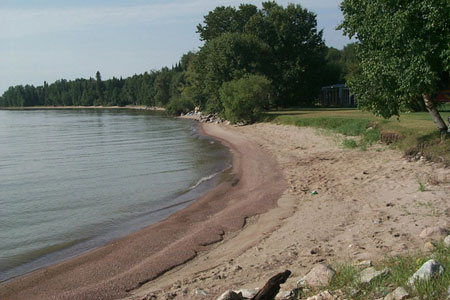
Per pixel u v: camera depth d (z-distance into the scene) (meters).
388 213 10.66
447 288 4.87
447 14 12.71
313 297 5.40
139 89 170.00
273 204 13.95
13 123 78.31
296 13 66.19
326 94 72.44
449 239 7.19
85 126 64.94
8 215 14.86
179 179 20.39
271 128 40.44
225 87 50.91
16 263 10.37
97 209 15.41
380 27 14.21
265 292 4.93
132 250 10.73
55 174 23.20
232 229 11.85
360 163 18.28
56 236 12.43
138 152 31.55
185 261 9.68
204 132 47.91
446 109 31.48
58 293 8.44
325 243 9.07
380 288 5.33
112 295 8.09
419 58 13.26
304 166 20.23
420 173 14.08
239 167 22.52
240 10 73.88
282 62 66.69
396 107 16.31
